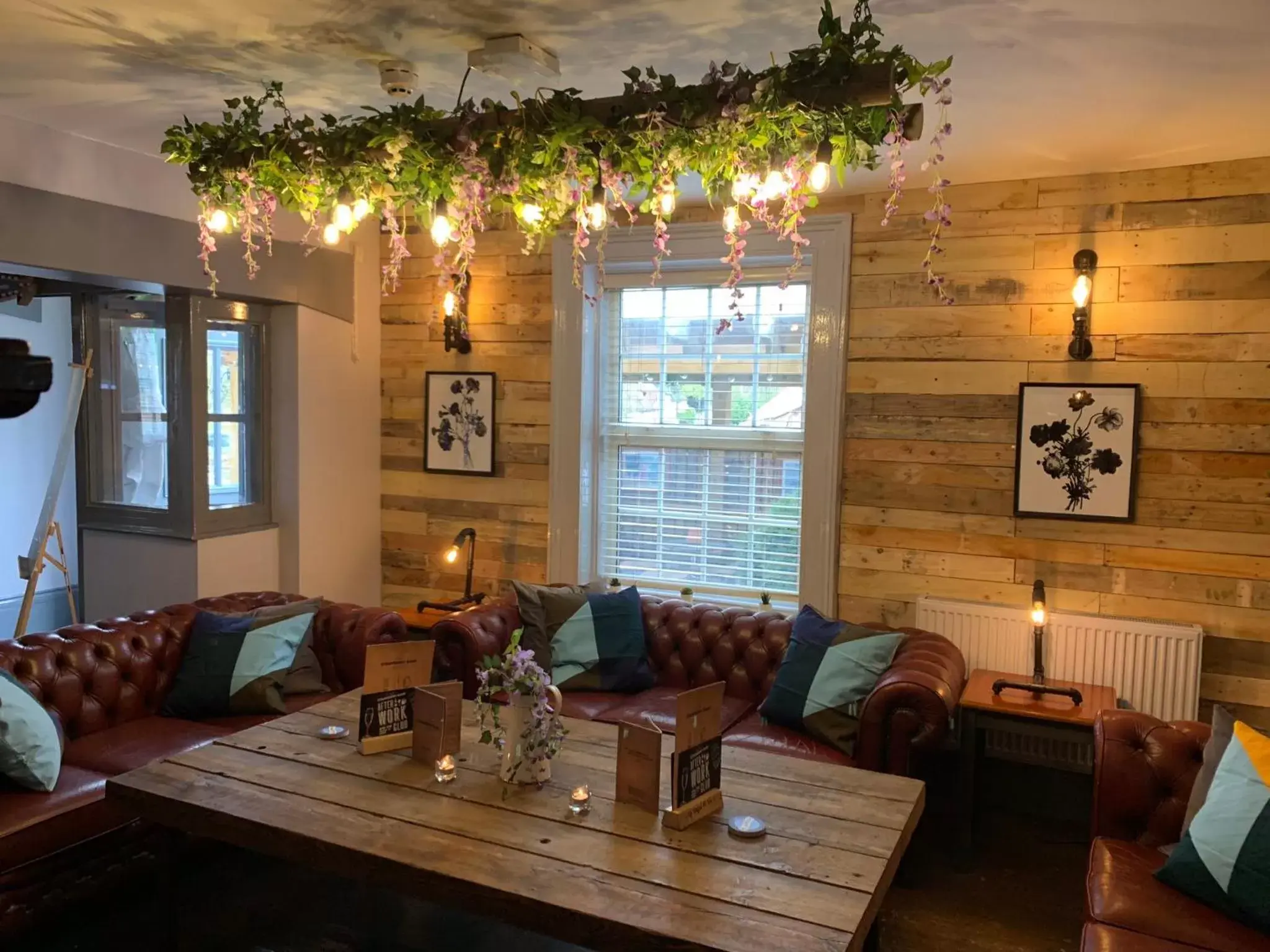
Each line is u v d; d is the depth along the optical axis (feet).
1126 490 11.33
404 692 8.25
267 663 10.98
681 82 9.05
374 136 8.32
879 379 12.57
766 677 11.96
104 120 10.51
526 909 5.84
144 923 8.99
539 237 12.69
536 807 7.09
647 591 14.74
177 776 7.61
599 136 7.72
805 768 7.95
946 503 12.30
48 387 6.01
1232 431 10.88
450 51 8.36
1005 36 7.59
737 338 13.98
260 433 14.39
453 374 15.25
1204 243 10.91
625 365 14.74
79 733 10.11
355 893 9.62
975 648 11.90
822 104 6.79
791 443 13.70
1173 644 10.90
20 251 10.52
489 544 15.25
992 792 12.12
